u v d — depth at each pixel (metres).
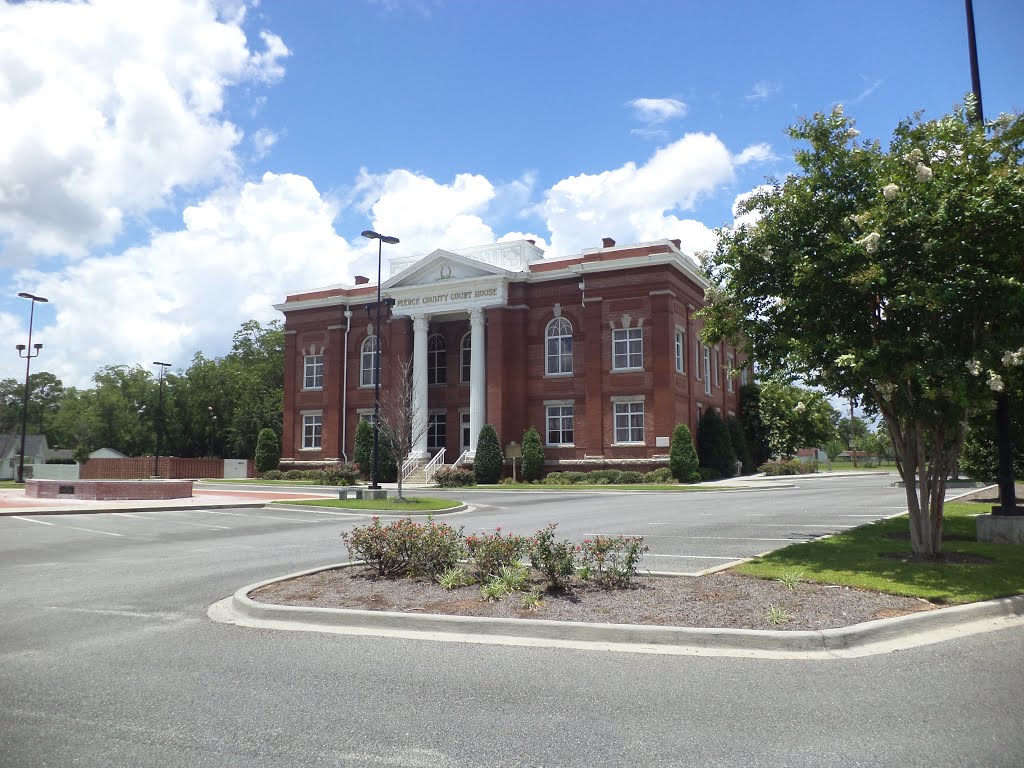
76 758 4.60
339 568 11.22
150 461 54.47
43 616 8.76
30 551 14.80
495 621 7.69
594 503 25.95
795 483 37.56
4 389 96.06
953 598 8.36
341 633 7.80
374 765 4.47
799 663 6.48
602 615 7.89
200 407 73.62
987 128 11.57
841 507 21.53
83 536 17.36
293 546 15.03
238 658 6.86
